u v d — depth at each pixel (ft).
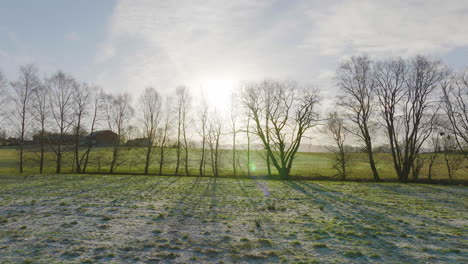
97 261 25.68
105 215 44.24
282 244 31.42
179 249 29.30
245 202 59.16
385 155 170.50
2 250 28.19
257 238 33.45
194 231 36.14
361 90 134.72
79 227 37.14
